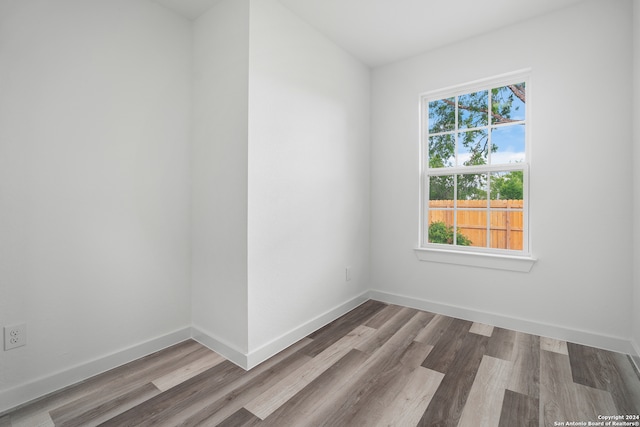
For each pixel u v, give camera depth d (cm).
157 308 215
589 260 215
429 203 294
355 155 296
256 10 193
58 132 169
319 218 250
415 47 275
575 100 218
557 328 225
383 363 194
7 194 154
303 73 232
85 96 179
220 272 209
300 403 156
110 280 191
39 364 164
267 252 204
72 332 176
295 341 226
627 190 202
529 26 235
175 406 154
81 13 177
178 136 225
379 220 316
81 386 171
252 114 191
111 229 191
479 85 264
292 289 225
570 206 221
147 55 207
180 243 227
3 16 151
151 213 210
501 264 246
